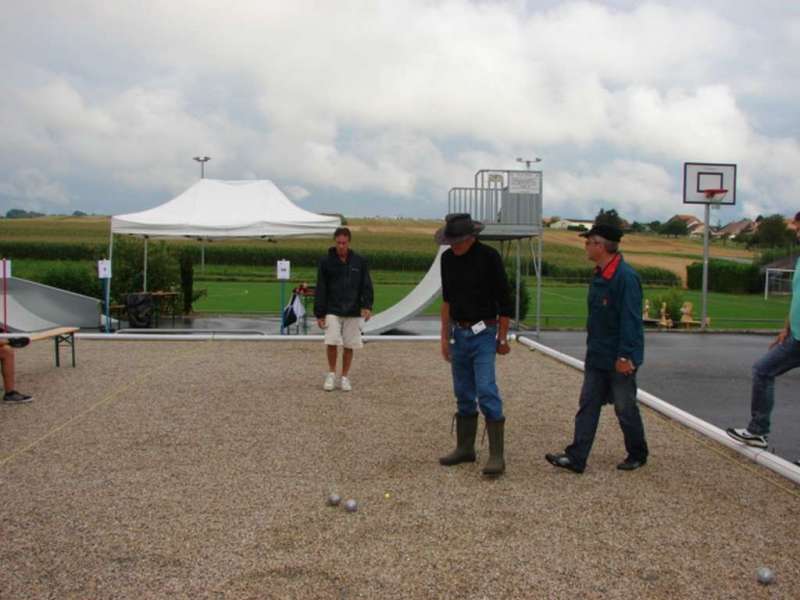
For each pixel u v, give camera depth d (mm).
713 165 17031
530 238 17094
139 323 16062
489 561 3928
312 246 56656
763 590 3650
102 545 4082
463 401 5637
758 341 14727
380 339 13234
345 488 5086
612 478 5395
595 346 5418
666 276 47375
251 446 6121
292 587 3605
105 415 7176
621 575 3787
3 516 4496
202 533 4266
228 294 28203
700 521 4559
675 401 8602
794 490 5176
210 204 15438
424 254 50938
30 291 15750
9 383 7719
